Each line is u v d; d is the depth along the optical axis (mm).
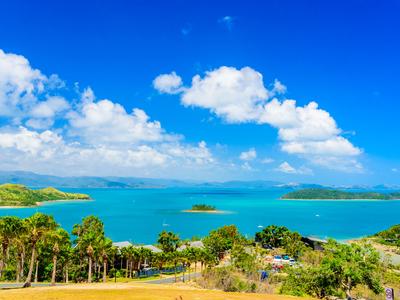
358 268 61188
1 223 78438
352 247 63969
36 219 77562
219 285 86125
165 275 119188
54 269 83812
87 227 144625
